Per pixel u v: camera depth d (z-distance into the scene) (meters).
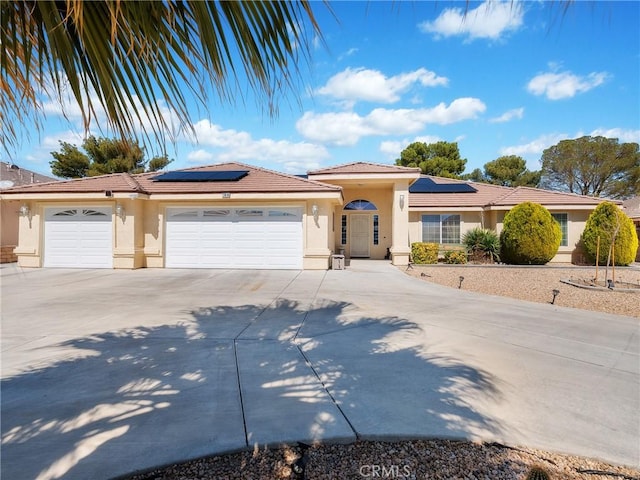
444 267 17.17
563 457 3.05
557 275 14.91
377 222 21.83
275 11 1.71
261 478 2.75
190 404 3.84
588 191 37.19
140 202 16.14
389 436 3.28
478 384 4.42
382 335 6.44
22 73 2.23
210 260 16.09
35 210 16.20
